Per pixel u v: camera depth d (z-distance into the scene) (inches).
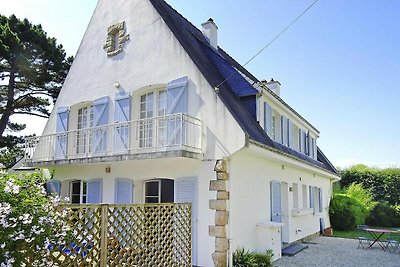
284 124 516.7
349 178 1013.8
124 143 401.7
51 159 464.8
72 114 503.5
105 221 225.9
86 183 474.0
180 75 385.1
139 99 434.3
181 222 320.2
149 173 389.1
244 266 326.0
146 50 424.8
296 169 554.3
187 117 347.3
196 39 494.9
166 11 479.8
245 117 386.3
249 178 378.6
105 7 490.9
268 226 376.2
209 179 340.2
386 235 650.8
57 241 179.9
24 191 176.9
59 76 730.2
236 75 443.2
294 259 403.2
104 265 220.8
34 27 691.4
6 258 154.9
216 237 323.9
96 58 483.8
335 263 385.7
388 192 956.6
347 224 745.0
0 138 689.0
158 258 283.9
